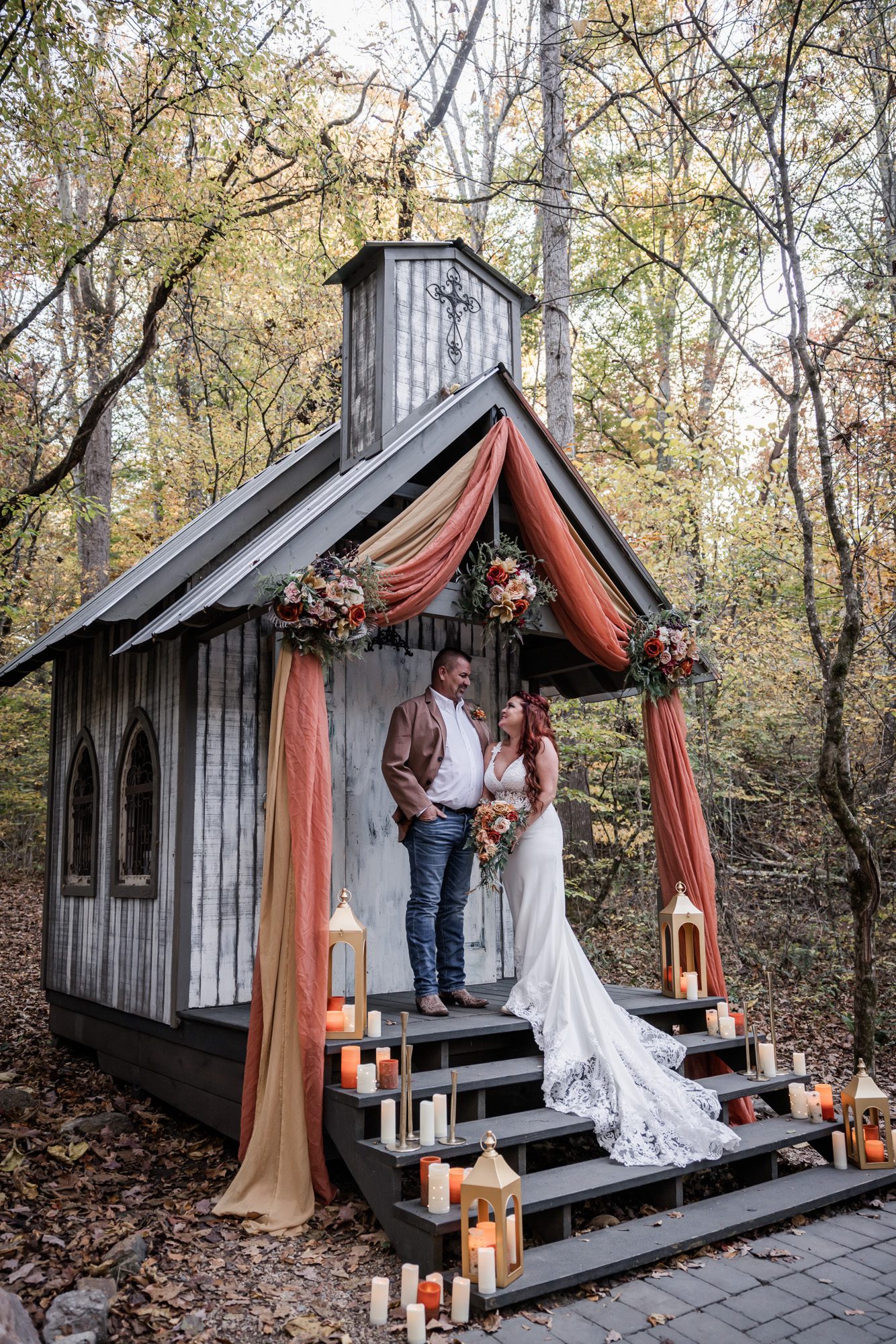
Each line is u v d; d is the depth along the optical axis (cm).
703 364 1702
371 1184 388
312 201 1265
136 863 637
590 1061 466
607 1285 358
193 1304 332
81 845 760
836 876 1007
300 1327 317
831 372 979
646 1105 444
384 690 630
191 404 1667
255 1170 421
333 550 605
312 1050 423
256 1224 398
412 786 512
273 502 650
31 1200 423
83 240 970
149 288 1484
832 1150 486
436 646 667
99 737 715
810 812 1077
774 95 787
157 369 1752
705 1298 347
